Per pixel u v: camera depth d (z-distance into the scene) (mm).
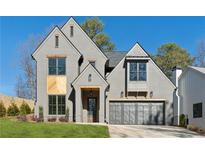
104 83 36469
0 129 23969
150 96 39000
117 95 39031
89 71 36625
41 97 37625
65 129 25422
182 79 38062
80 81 36625
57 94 37594
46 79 37750
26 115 40031
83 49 39250
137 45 39375
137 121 38906
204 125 32438
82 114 37406
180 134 28828
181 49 67688
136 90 38594
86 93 38062
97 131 26375
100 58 39156
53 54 37844
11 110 43438
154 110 39031
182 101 37906
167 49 68062
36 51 37938
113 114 38938
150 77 39188
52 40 38031
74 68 37750
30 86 62188
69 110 37344
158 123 38812
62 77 37719
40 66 37844
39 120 35719
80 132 25188
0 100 47125
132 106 39062
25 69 62062
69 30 39469
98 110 37719
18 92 62625
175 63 65188
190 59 66375
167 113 38781
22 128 24641
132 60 38844
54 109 37469
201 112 33375
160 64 65812
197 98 34406
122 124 38719
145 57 38938
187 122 36188
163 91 39062
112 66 41344
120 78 39250
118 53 42969
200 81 33750
